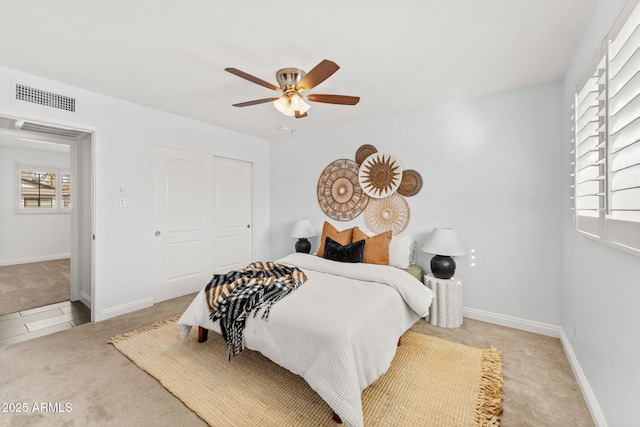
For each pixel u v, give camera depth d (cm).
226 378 185
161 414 154
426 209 315
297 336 164
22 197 530
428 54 203
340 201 382
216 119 356
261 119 355
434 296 269
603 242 132
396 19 165
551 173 249
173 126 337
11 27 173
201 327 229
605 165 127
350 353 147
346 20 166
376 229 350
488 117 278
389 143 339
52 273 455
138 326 263
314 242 412
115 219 288
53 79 244
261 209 456
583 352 177
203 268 380
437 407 158
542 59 209
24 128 299
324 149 399
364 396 167
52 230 565
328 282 239
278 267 261
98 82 250
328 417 152
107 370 193
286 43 190
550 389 176
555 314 248
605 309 142
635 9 99
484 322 280
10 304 323
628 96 106
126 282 297
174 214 346
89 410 155
